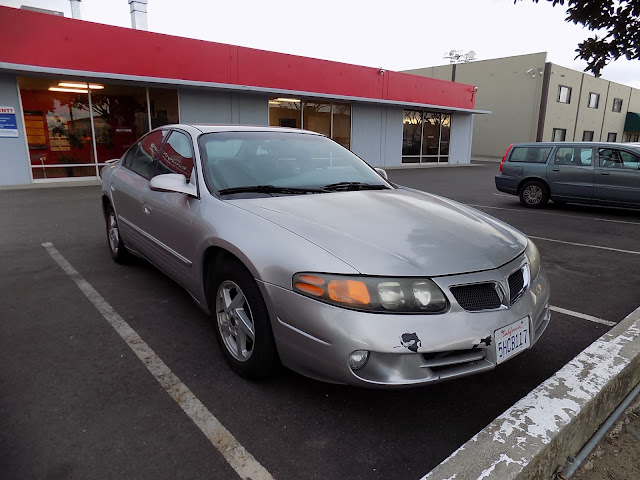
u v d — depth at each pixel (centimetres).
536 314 248
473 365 219
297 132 397
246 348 268
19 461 200
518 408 210
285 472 199
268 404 247
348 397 255
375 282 211
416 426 232
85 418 232
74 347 307
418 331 205
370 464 205
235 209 275
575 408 210
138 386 262
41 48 1059
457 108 2131
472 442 188
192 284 309
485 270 230
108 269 473
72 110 1198
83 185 1194
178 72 1282
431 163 2170
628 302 419
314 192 313
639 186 847
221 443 216
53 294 402
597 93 3250
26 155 1140
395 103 1827
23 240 598
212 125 374
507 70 2931
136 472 196
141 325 342
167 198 338
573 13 390
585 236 704
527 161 994
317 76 1599
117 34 1165
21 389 257
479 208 979
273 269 231
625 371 246
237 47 1385
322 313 212
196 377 273
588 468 209
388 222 260
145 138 435
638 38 381
